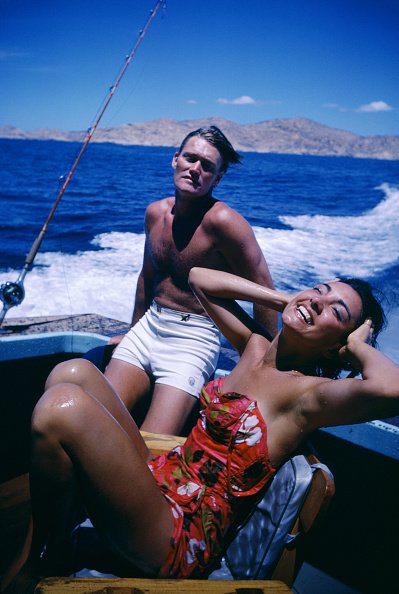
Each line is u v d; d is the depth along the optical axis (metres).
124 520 1.57
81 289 9.23
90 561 1.73
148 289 3.08
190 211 2.76
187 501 1.73
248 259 2.72
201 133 2.72
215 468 1.78
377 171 68.12
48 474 1.52
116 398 1.88
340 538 2.31
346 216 22.48
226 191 31.08
